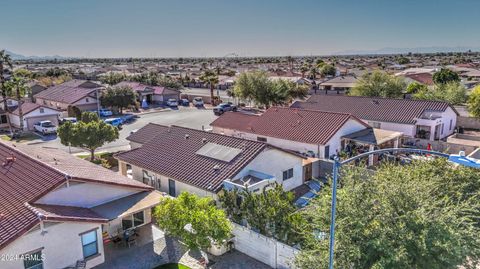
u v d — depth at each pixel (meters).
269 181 25.09
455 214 15.92
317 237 16.97
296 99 74.62
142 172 30.69
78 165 26.00
